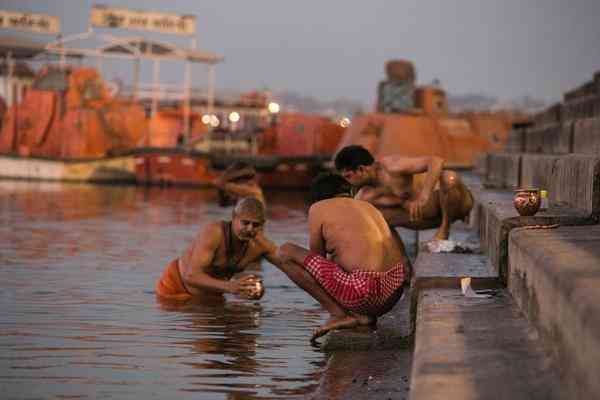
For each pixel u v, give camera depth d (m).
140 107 64.69
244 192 16.30
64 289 13.26
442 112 50.72
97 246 19.78
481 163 29.44
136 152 55.72
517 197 10.23
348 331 9.60
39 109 62.22
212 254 12.36
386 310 9.73
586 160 10.71
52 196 42.03
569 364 5.63
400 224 13.84
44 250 18.75
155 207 35.22
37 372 8.36
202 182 54.31
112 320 10.89
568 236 8.39
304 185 55.00
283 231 24.89
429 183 12.76
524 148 27.27
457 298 9.21
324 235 9.82
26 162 59.25
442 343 7.01
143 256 17.86
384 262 9.63
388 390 7.67
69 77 62.69
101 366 8.62
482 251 12.83
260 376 8.35
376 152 46.19
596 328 4.91
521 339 7.12
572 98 25.25
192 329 10.45
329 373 8.34
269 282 14.23
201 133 68.88
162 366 8.68
